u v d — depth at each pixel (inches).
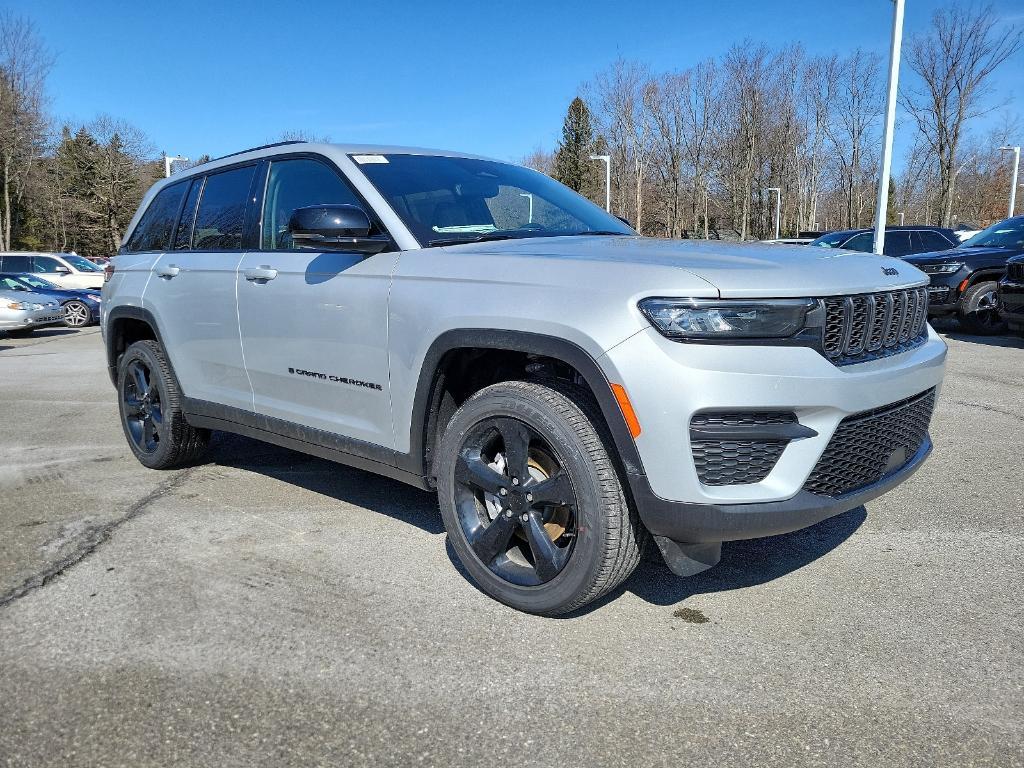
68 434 233.1
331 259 136.2
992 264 429.4
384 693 93.7
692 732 86.4
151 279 180.7
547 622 111.0
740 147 2397.9
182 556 134.4
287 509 159.2
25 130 1732.3
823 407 97.7
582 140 2842.0
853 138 2268.7
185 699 92.4
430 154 153.9
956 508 156.4
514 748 84.0
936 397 126.0
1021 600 117.0
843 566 129.8
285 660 100.8
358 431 134.3
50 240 2283.5
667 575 127.2
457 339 113.3
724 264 102.0
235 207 163.3
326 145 147.3
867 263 114.3
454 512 118.8
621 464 101.0
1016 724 87.3
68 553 135.8
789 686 95.2
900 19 552.4
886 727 87.0
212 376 165.8
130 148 2256.4
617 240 130.8
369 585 123.0
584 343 99.1
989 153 2057.1
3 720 88.3
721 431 94.8
